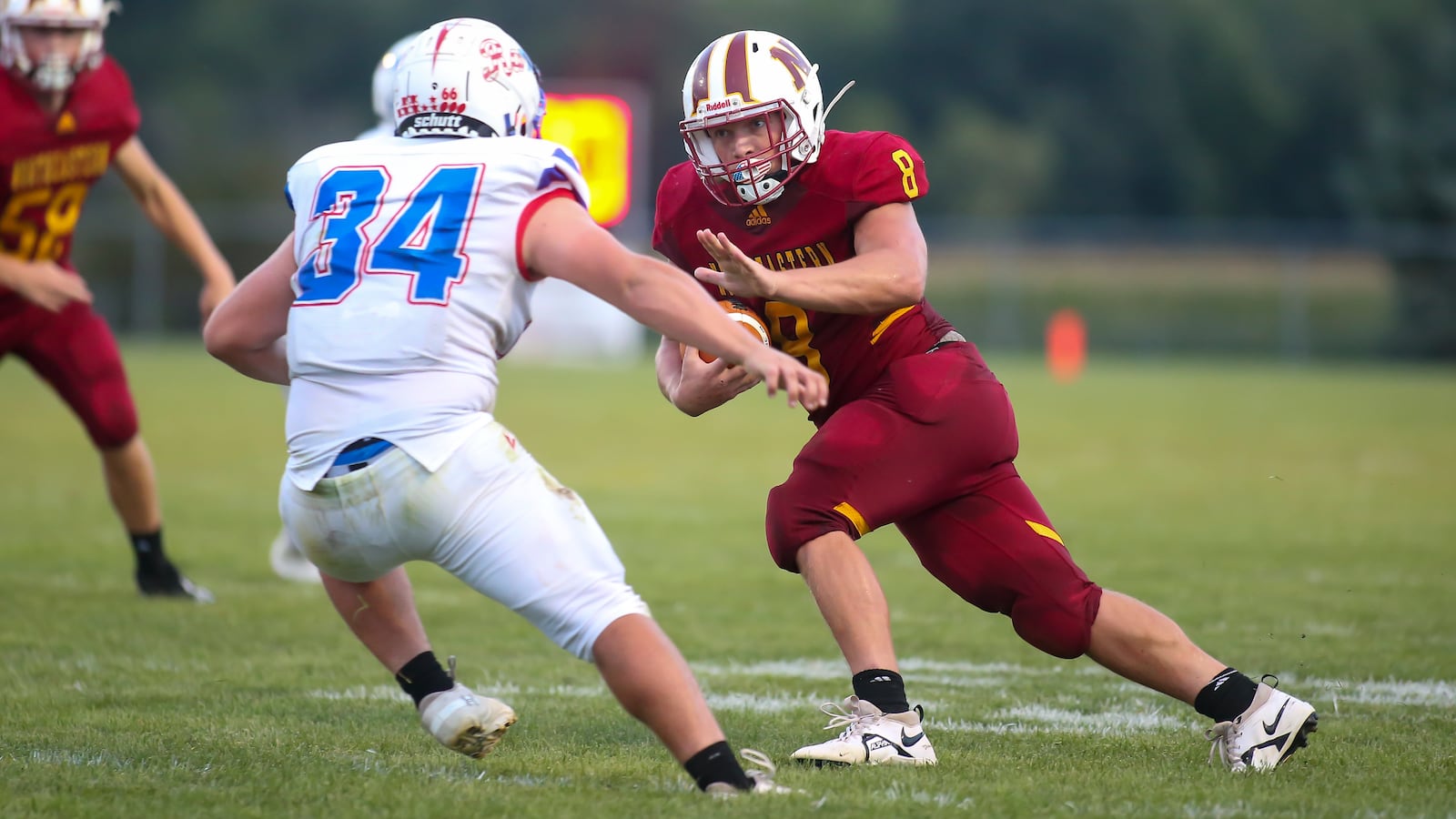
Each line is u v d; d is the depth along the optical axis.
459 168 11.22
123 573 25.25
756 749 13.86
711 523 32.62
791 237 13.67
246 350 12.23
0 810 10.96
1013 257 122.69
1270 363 110.19
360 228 11.21
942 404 13.41
